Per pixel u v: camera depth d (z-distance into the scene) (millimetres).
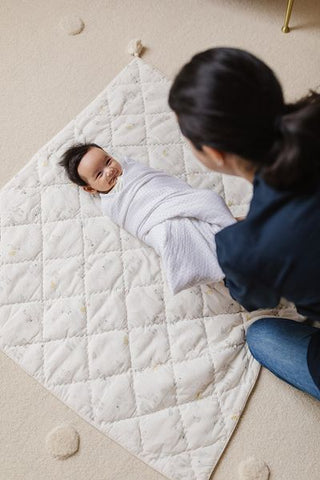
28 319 1319
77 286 1344
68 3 1686
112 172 1338
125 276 1352
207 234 1270
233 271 852
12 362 1313
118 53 1632
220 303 1332
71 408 1261
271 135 717
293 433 1256
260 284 849
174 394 1264
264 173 735
